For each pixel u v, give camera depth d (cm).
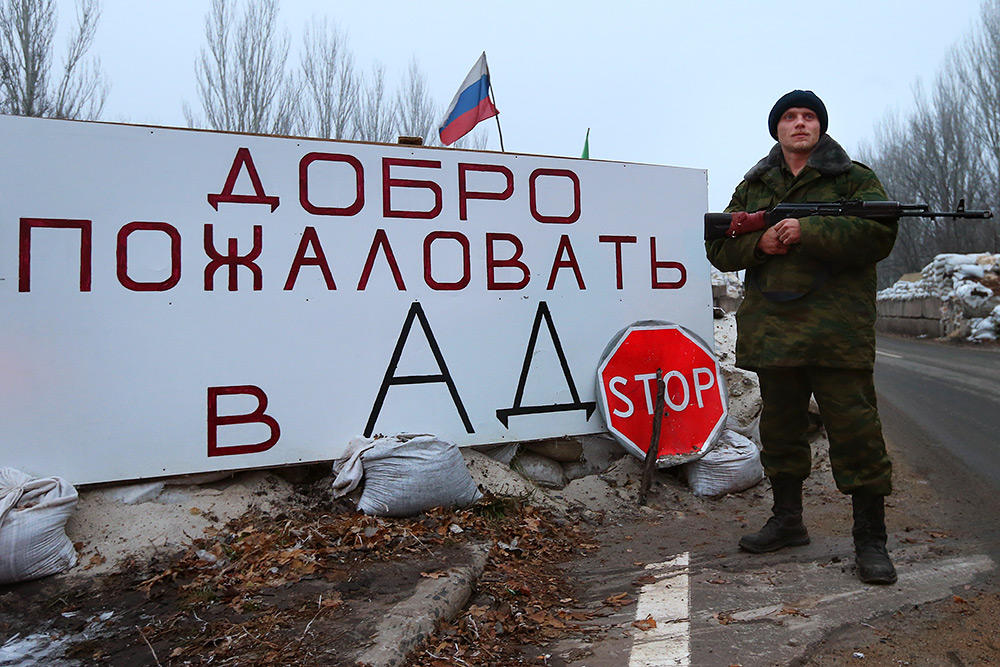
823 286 335
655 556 384
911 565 342
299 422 436
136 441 404
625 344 516
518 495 456
